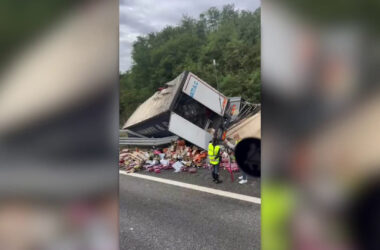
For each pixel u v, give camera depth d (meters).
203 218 5.48
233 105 10.35
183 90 10.04
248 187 7.33
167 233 4.89
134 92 39.34
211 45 37.16
